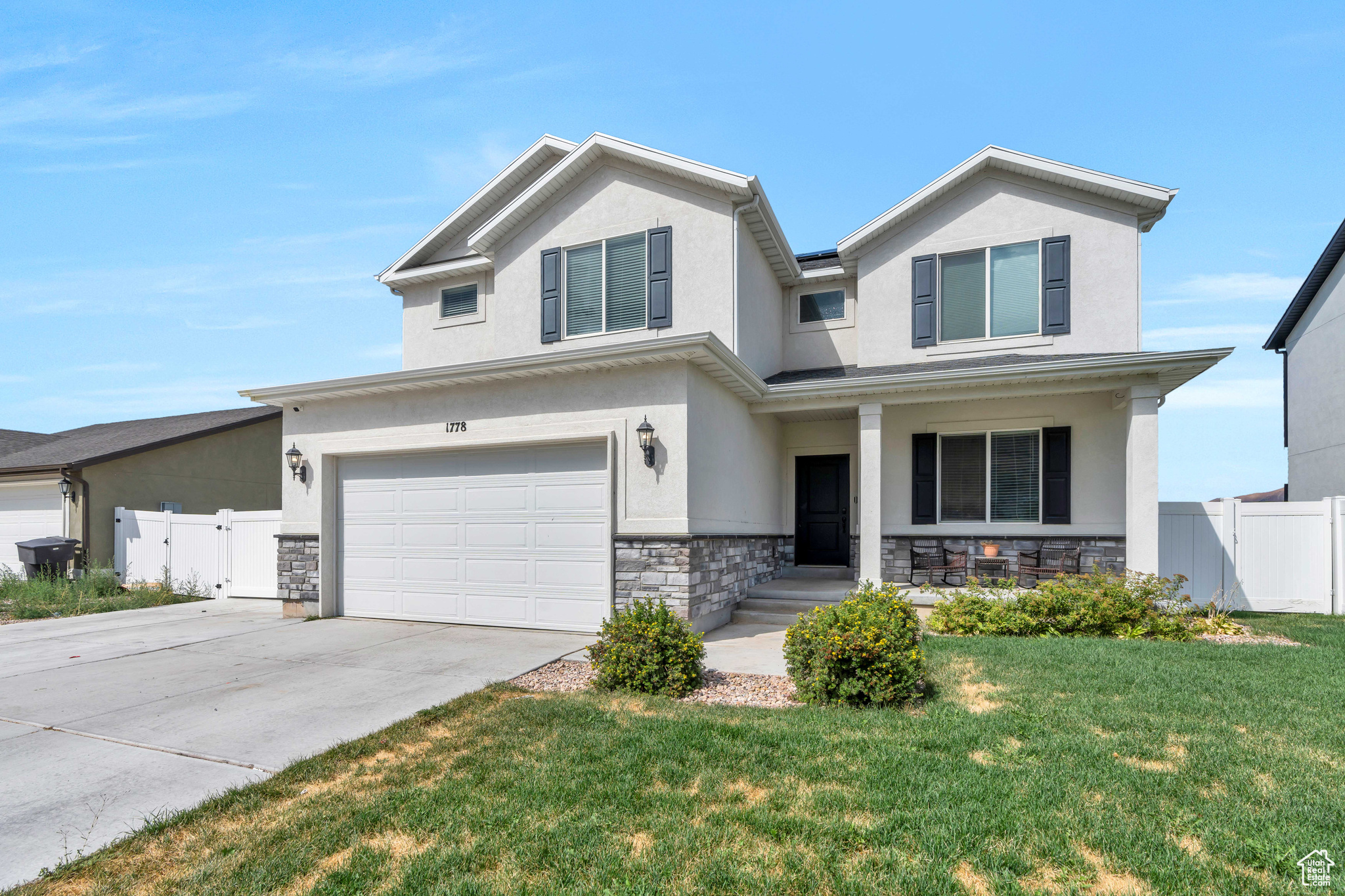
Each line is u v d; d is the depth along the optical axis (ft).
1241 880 10.28
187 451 59.88
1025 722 17.11
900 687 19.21
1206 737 15.92
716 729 17.16
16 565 57.72
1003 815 12.24
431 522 35.35
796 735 16.53
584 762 15.17
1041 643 26.37
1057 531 39.96
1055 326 39.86
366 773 15.15
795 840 11.66
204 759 16.24
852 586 40.22
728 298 38.68
